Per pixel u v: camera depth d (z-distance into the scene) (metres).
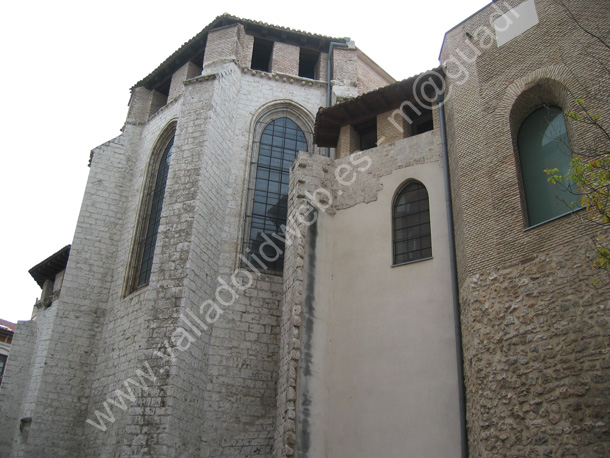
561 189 14.90
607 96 14.42
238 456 21.38
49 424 24.62
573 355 12.73
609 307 12.51
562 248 13.85
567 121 15.21
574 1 16.23
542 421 12.72
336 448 16.88
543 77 16.05
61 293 27.33
